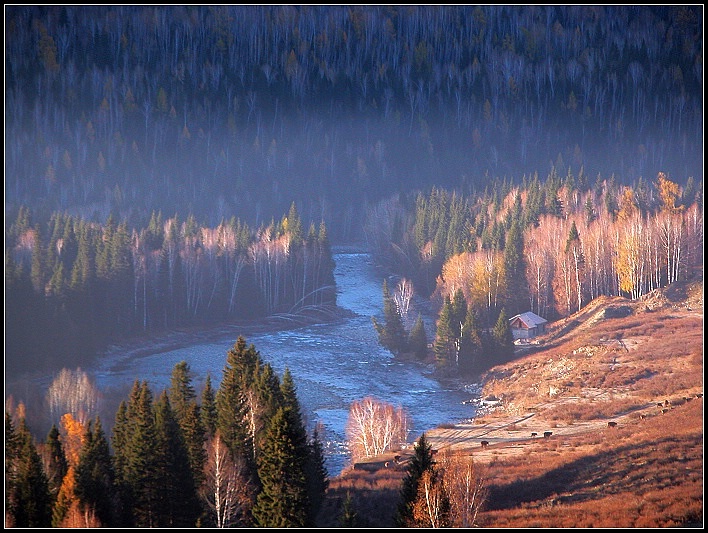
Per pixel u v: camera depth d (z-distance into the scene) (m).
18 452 116.44
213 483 114.69
